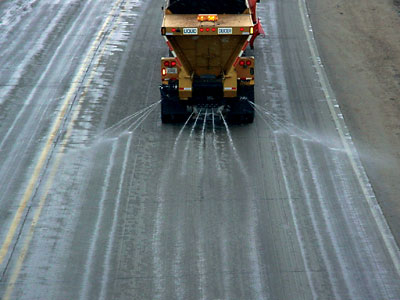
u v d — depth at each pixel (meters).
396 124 29.67
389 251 21.16
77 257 20.98
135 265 20.61
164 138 28.48
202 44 27.92
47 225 22.56
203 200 23.97
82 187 24.83
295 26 41.84
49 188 24.77
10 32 40.94
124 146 27.81
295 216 23.00
